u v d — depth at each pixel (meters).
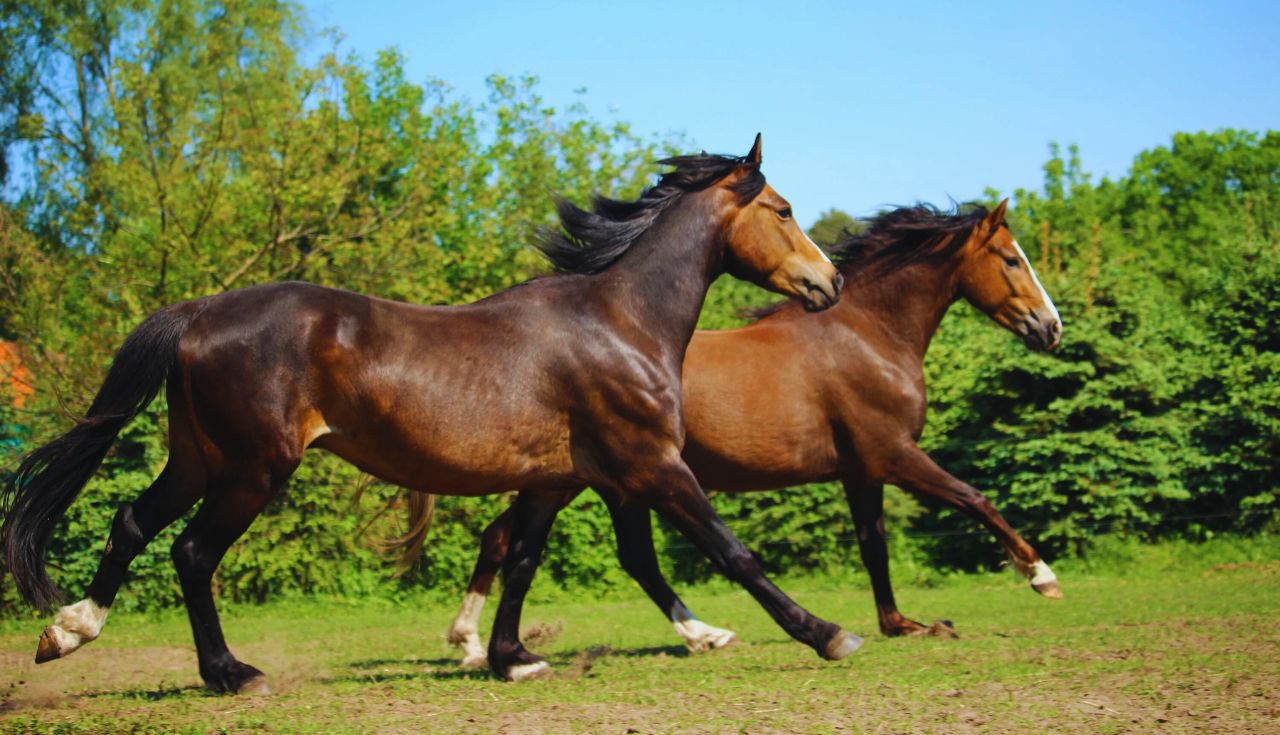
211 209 16.31
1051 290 15.32
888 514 14.62
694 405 7.90
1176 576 13.30
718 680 5.84
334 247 16.69
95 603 5.57
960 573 14.71
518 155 21.12
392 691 5.67
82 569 11.89
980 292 8.66
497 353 5.75
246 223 17.69
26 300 15.95
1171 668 5.84
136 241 17.58
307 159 16.72
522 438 5.78
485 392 5.66
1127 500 14.51
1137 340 15.15
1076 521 14.73
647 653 7.83
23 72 22.89
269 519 12.71
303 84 17.22
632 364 5.95
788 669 6.24
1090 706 4.88
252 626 11.14
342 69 17.19
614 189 20.70
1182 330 16.70
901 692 5.24
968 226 8.52
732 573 5.96
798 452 8.09
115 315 15.23
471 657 7.85
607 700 5.24
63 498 5.43
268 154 16.69
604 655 7.64
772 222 6.55
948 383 15.71
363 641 9.66
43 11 22.73
